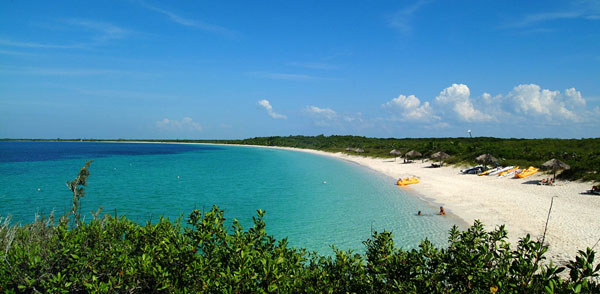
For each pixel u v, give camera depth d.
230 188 37.22
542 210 22.50
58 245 6.63
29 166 63.16
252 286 5.14
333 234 19.78
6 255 6.04
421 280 5.81
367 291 6.18
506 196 27.67
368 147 95.62
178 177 47.28
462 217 22.39
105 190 35.91
